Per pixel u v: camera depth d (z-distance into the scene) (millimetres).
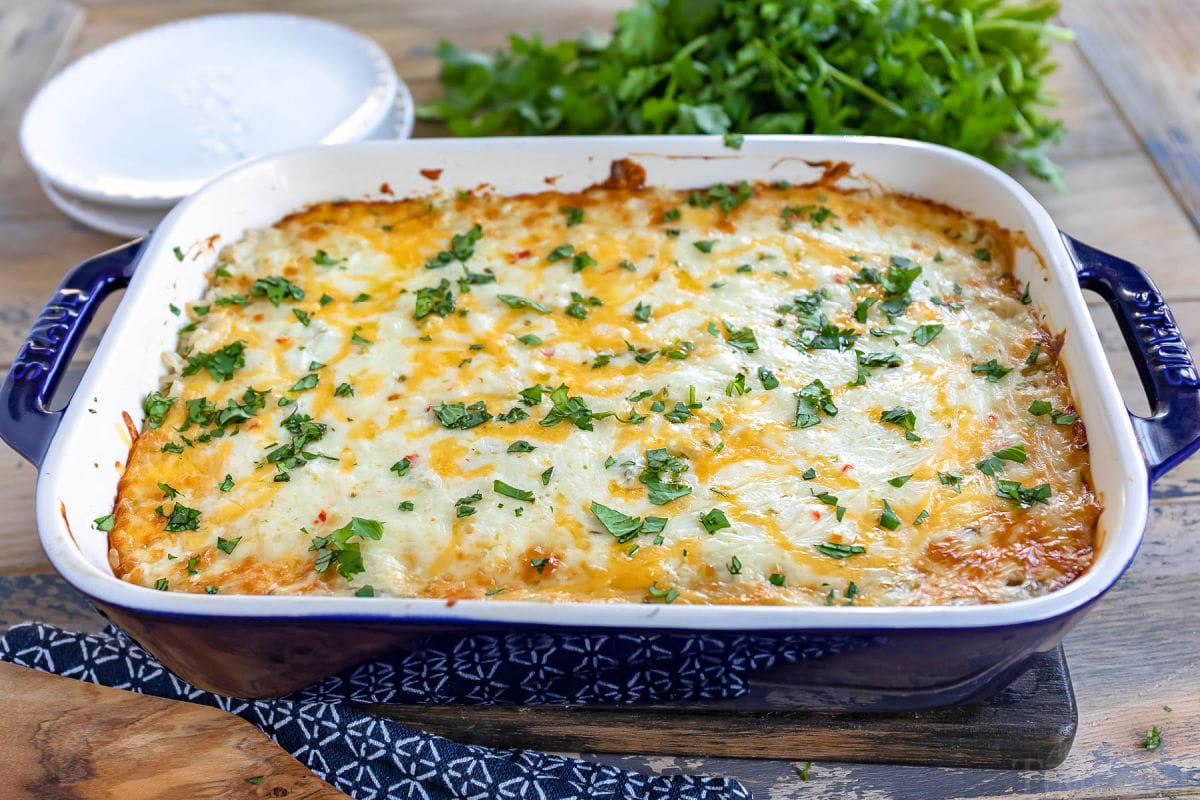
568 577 547
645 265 634
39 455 550
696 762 557
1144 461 526
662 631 498
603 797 538
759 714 550
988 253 631
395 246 652
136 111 773
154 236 620
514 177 659
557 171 656
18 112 823
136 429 590
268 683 544
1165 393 542
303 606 503
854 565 543
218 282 642
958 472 562
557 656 518
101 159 747
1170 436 532
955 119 709
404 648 518
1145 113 772
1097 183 734
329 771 542
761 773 553
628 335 609
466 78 791
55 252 734
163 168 739
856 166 645
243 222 654
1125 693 560
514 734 557
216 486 576
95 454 564
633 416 581
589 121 744
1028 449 566
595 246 644
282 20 814
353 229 659
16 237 743
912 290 620
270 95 780
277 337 619
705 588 543
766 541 548
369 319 623
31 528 625
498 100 774
